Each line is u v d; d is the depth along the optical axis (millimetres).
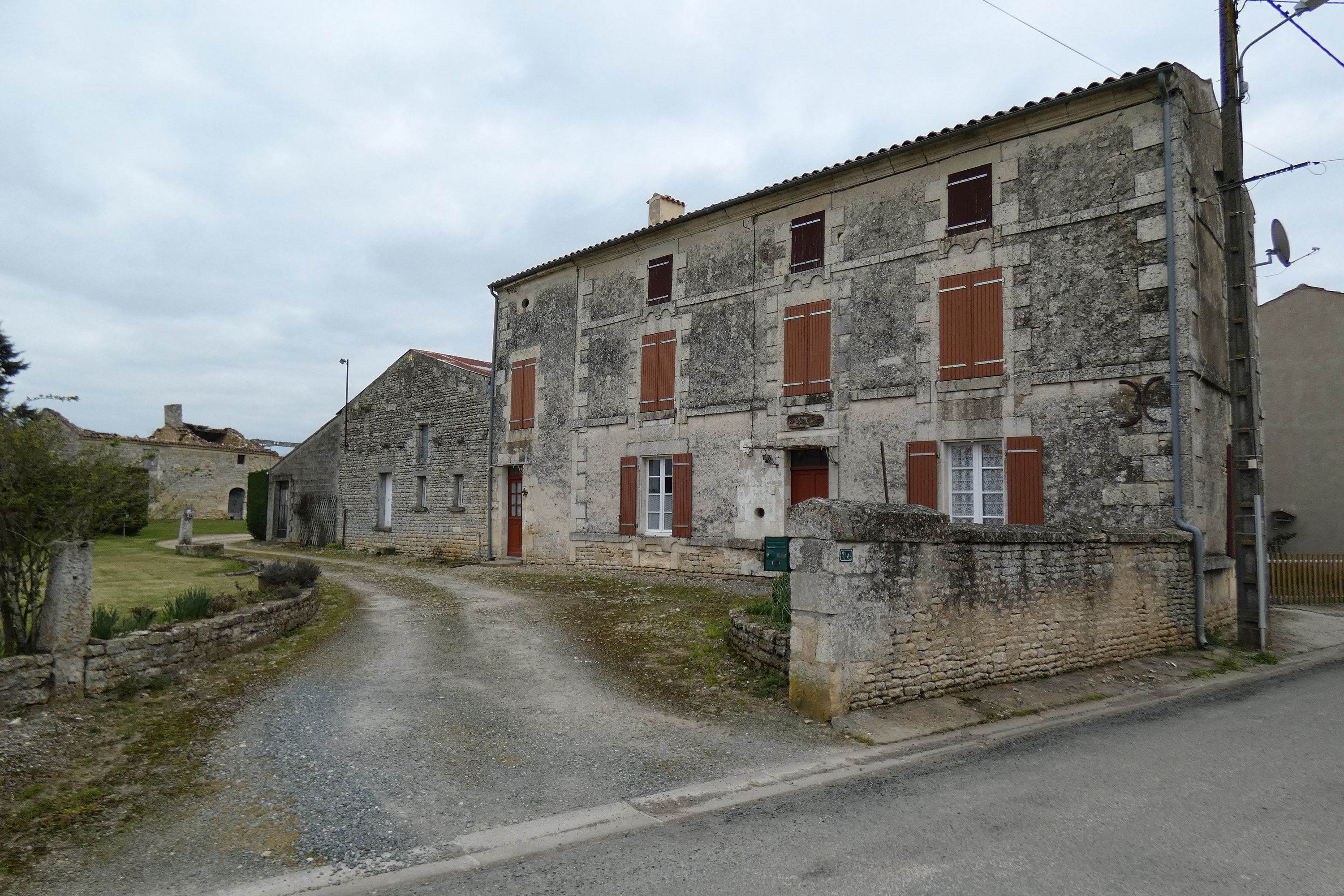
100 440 6656
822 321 12992
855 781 5133
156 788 4969
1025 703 7086
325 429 25469
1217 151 11594
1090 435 10328
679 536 14711
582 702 6945
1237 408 10328
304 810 4656
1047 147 10945
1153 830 4199
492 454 19031
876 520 6574
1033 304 10906
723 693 7227
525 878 3799
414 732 6055
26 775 5078
